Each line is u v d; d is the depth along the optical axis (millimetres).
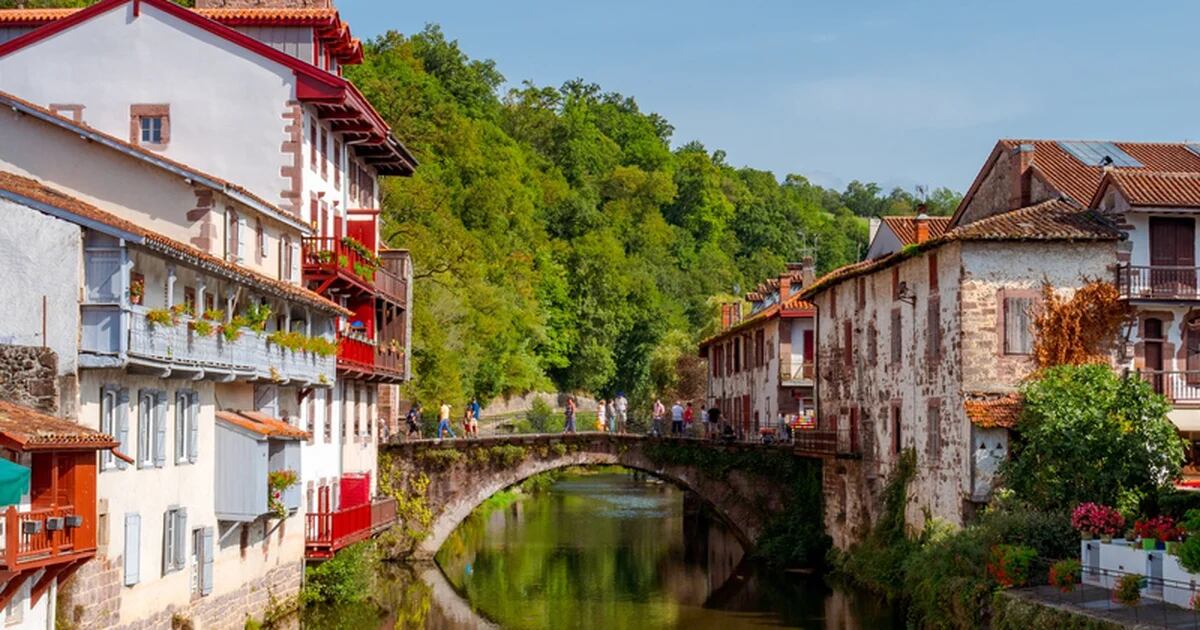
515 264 107188
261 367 35344
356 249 45719
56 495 25266
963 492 41469
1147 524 33781
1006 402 41125
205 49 42938
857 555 50406
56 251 26984
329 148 46938
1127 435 38656
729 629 42469
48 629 25844
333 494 46562
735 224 164625
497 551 64000
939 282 44000
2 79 42844
